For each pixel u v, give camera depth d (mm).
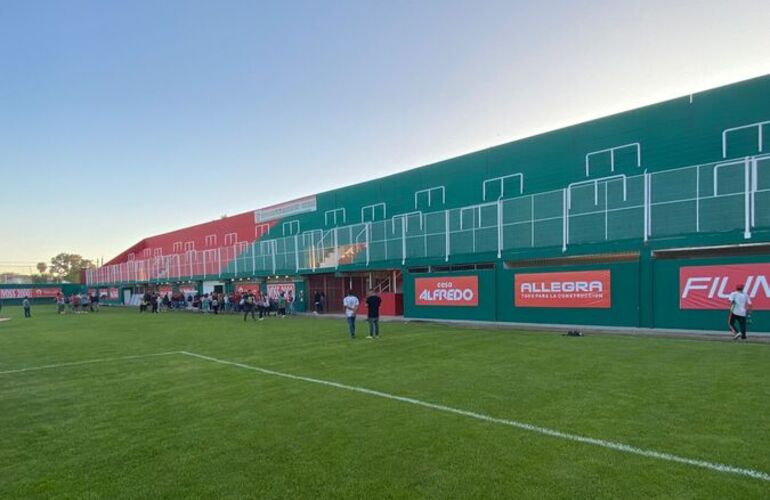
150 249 64125
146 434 6066
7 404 7867
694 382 8039
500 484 4316
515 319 20422
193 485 4508
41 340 18109
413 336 16281
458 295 22578
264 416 6711
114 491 4441
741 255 16188
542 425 5926
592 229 19516
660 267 16422
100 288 66188
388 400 7406
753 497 3963
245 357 12352
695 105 19438
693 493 4043
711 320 15250
